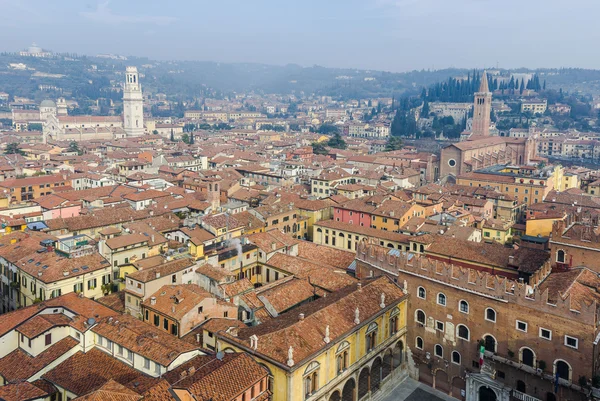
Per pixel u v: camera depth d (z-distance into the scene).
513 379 82.12
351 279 103.38
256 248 120.25
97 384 72.62
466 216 160.00
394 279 100.31
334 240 152.12
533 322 79.62
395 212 155.12
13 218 141.00
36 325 81.62
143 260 106.75
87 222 141.38
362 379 87.75
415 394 91.62
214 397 63.72
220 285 98.94
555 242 90.88
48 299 93.88
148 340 77.12
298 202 176.75
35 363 77.69
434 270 91.88
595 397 73.00
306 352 73.50
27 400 67.62
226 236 132.25
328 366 77.56
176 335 86.69
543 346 78.75
